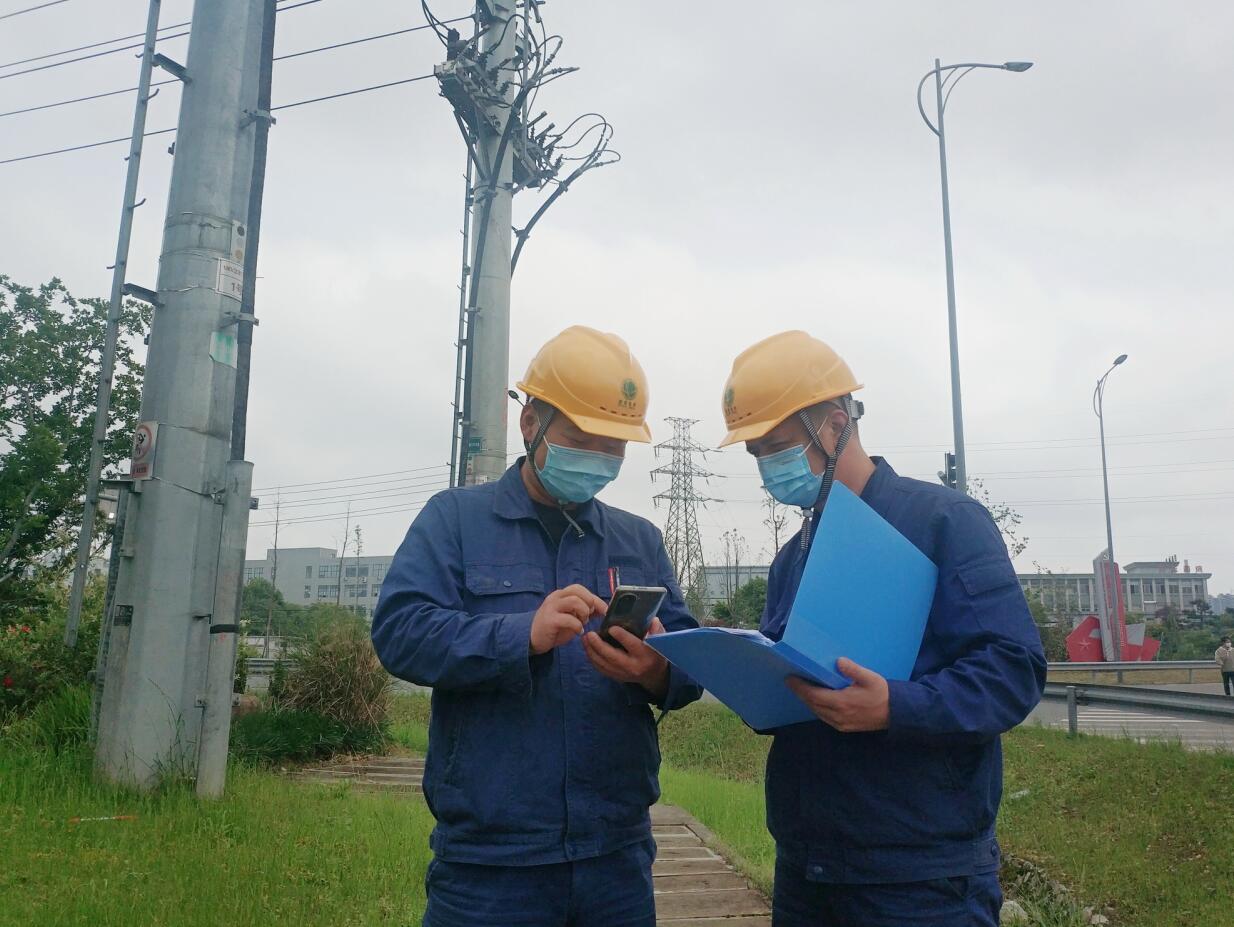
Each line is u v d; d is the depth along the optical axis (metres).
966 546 2.16
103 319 20.02
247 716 9.19
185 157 6.46
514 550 2.45
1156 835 7.39
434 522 2.47
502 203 10.81
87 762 5.95
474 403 10.38
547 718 2.29
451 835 2.25
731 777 13.95
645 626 2.21
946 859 2.09
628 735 2.37
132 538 6.04
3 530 18.70
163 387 6.17
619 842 2.30
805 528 2.55
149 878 4.14
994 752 2.19
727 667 2.07
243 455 7.34
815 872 2.19
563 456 2.38
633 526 2.68
